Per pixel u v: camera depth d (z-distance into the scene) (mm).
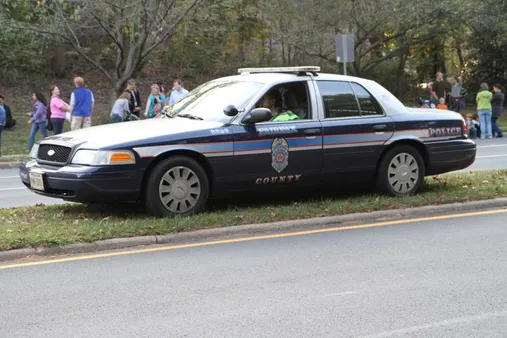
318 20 26938
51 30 20203
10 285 5566
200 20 22531
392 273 5840
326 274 5820
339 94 8648
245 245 6875
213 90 8695
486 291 5332
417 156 9055
